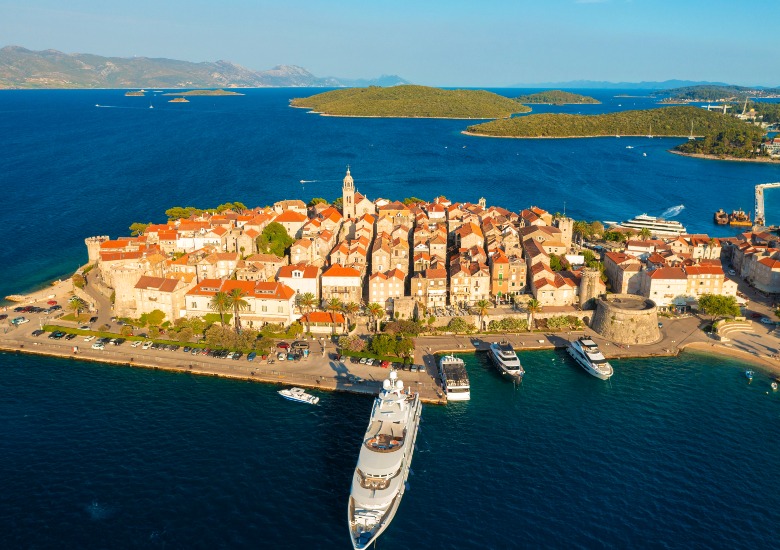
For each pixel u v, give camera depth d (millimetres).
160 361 165750
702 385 159875
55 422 136625
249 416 140625
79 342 176500
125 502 111000
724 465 124938
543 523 107812
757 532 105875
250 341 171500
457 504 112625
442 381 157250
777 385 159625
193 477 118312
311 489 115688
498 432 136375
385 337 171625
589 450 129750
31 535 102750
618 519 108812
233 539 102875
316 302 192375
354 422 138750
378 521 103938
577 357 172125
